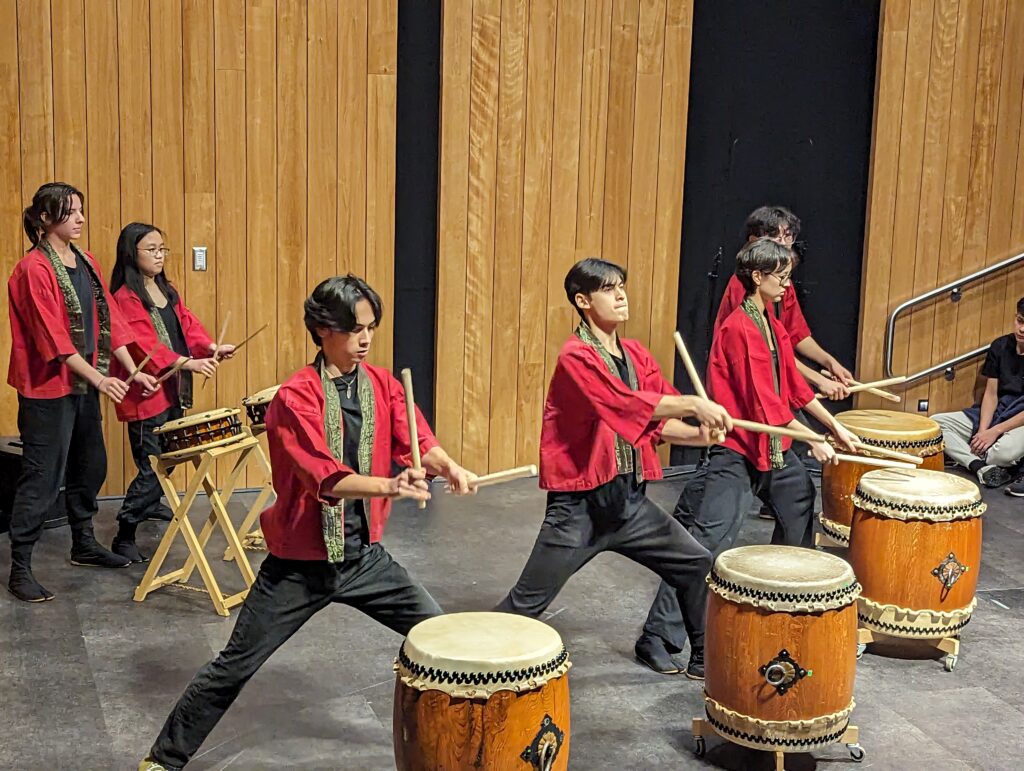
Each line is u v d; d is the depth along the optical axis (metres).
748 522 6.02
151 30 5.79
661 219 6.64
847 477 5.32
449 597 4.98
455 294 6.41
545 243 6.50
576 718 3.92
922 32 6.84
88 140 5.79
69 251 4.96
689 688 4.16
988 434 6.75
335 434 3.21
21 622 4.58
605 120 6.46
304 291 6.20
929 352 7.22
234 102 5.95
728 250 6.91
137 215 5.90
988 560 5.55
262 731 3.80
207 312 6.07
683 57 6.50
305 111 6.05
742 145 6.82
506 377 6.57
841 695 3.51
